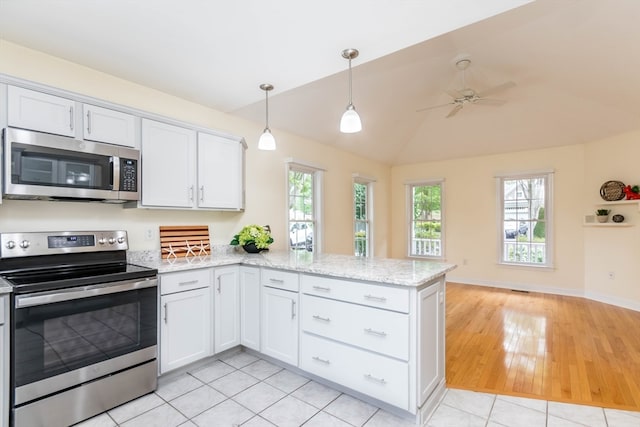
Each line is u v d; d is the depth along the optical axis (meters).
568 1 2.40
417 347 1.85
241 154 3.23
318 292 2.26
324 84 3.47
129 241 2.67
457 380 2.40
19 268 2.04
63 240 2.21
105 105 2.28
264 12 1.79
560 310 4.20
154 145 2.55
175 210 2.98
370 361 2.01
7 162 1.83
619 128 4.32
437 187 6.27
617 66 3.04
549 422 1.90
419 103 4.60
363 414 1.98
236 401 2.11
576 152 4.96
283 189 4.05
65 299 1.80
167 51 2.20
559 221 5.09
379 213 6.18
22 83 1.93
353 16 1.82
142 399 2.12
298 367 2.39
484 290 5.35
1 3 1.71
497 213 5.61
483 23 2.79
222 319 2.67
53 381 1.77
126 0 1.69
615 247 4.47
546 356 2.80
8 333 1.65
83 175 2.12
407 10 1.77
